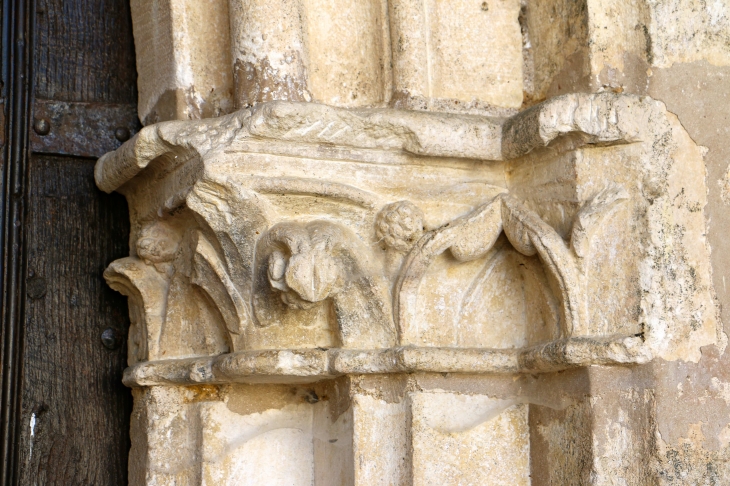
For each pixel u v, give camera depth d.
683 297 1.94
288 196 2.01
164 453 2.22
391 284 2.09
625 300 1.94
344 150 2.03
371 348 2.07
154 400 2.23
